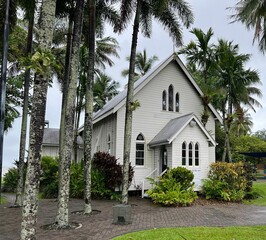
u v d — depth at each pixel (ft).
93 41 42.96
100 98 131.03
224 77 77.82
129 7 51.62
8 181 79.82
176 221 34.24
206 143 58.59
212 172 56.34
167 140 54.85
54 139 115.55
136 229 29.96
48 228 30.48
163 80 67.82
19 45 69.36
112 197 54.08
